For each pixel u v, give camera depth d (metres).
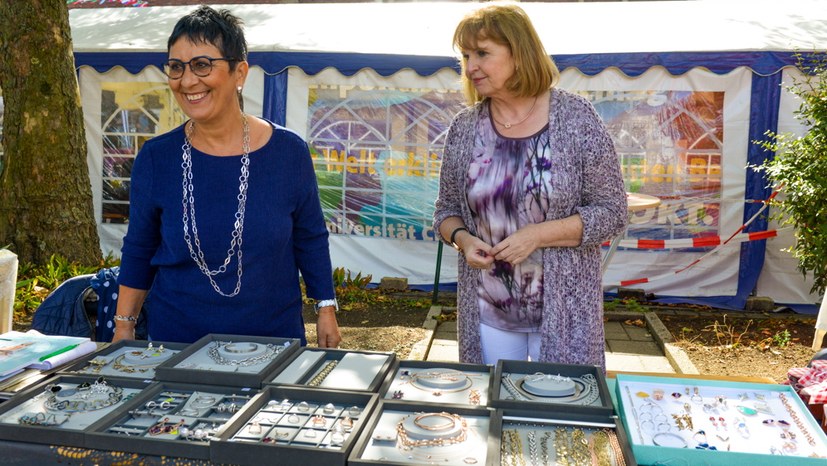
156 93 7.98
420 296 7.80
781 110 7.03
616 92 7.23
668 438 1.78
